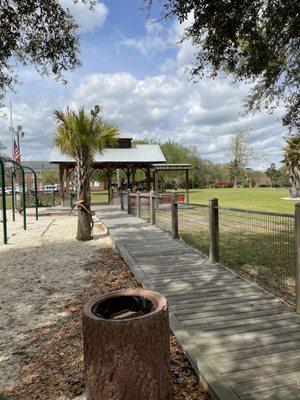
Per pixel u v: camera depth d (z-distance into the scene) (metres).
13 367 2.86
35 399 2.42
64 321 3.73
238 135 53.25
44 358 2.96
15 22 5.42
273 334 2.92
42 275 5.67
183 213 9.71
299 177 28.34
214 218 5.53
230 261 5.78
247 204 19.59
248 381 2.26
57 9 5.76
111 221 11.77
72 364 2.82
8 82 6.77
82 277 5.48
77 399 2.38
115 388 1.86
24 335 3.44
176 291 4.14
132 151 23.25
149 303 2.10
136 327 1.84
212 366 2.44
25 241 9.05
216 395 2.14
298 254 3.31
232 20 4.42
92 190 50.38
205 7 4.28
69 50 6.34
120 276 5.42
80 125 8.42
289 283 4.41
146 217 13.20
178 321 3.23
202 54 5.34
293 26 4.88
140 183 27.34
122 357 1.84
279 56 5.76
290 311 3.42
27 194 22.84
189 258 5.89
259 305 3.61
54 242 8.78
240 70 5.76
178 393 2.33
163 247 6.91
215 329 3.05
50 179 53.47
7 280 5.42
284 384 2.22
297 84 6.68
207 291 4.11
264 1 4.55
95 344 1.87
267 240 5.75
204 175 57.94
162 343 1.95
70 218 15.14
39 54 6.24
